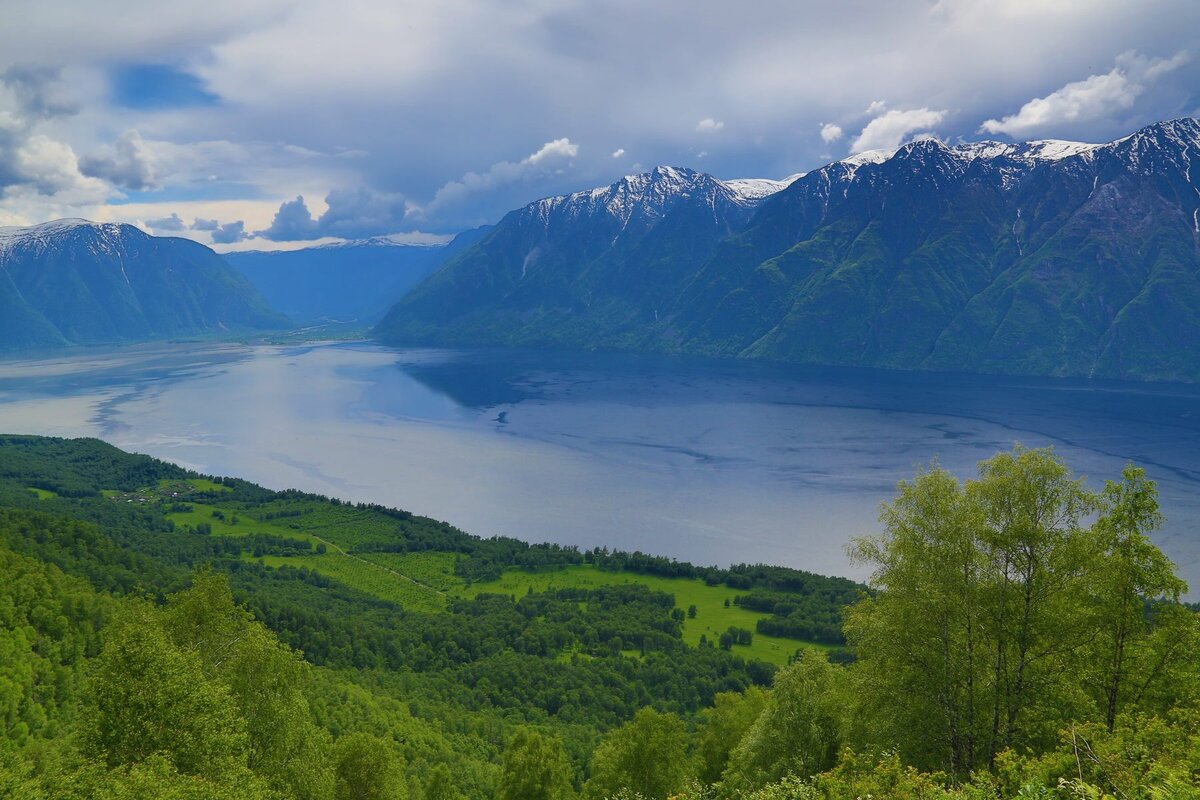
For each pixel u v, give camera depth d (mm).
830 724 61531
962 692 50656
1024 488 48312
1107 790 33875
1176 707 43094
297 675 60250
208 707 49125
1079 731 39500
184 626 60031
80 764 44906
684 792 59438
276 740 57375
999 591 48688
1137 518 46750
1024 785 33312
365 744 73500
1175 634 46750
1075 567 47094
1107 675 48469
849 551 56094
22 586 126312
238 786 46406
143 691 47938
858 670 55188
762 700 84125
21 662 104562
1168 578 45844
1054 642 47781
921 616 49938
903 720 49938
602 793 76875
